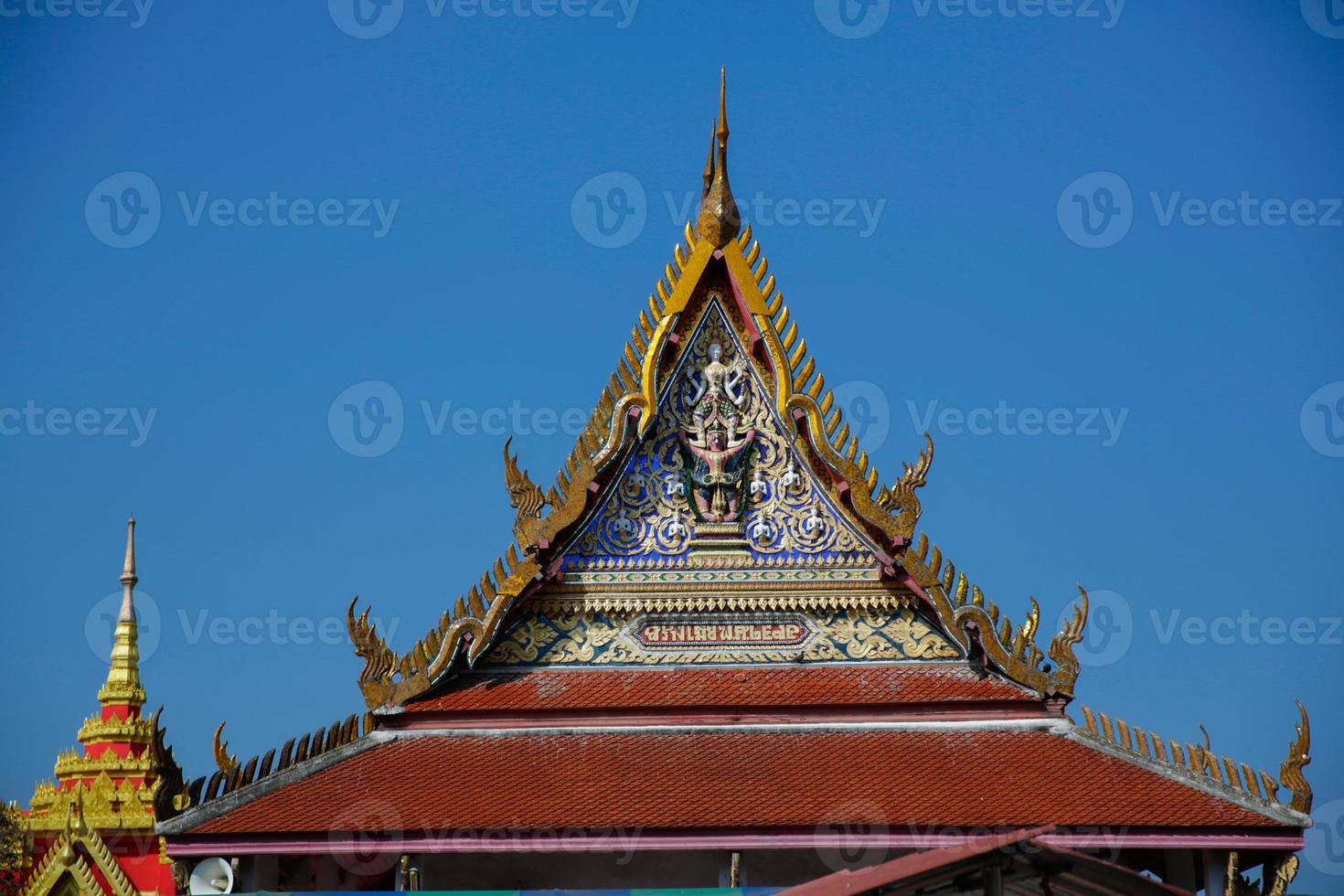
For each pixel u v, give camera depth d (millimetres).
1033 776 40625
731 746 42062
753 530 44312
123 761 59938
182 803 39625
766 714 42719
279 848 39000
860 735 42438
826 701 42562
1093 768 40938
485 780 40750
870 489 43875
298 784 40719
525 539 43531
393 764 41562
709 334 45344
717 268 45406
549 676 43469
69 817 46469
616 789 40250
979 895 27250
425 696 42875
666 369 45000
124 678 63281
